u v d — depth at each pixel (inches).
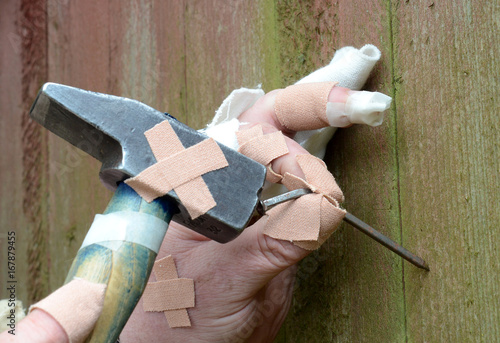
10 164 40.1
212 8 26.0
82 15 34.0
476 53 17.5
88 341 14.9
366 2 20.2
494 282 17.1
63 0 35.3
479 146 17.5
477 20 17.5
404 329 19.0
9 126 40.2
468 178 17.7
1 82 40.6
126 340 19.0
